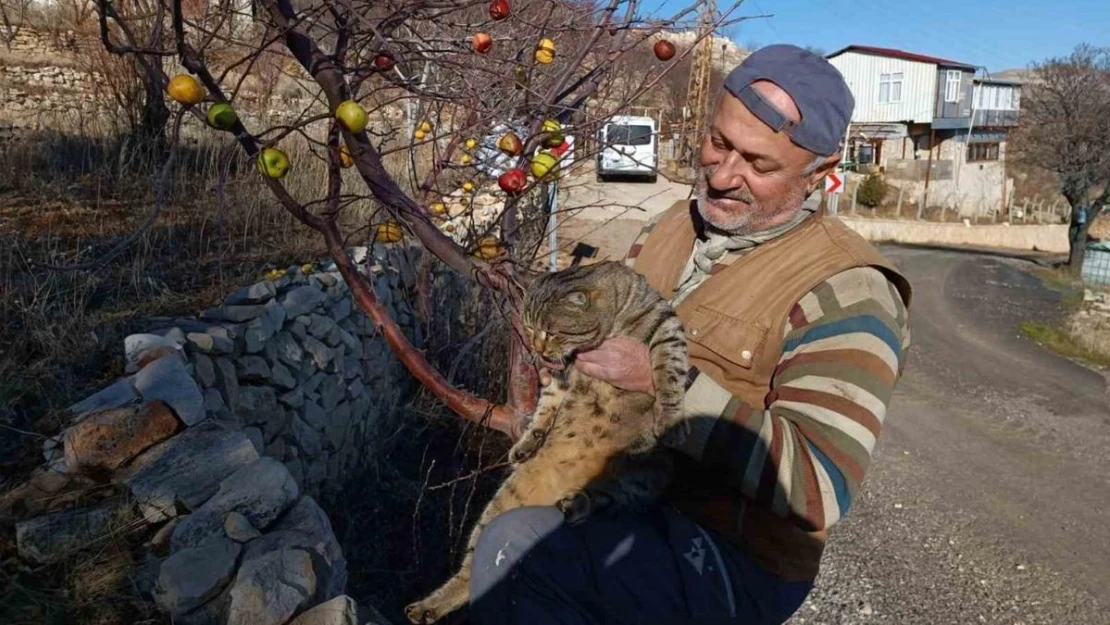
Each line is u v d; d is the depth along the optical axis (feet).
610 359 6.24
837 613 17.10
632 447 6.77
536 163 7.30
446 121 10.86
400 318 21.25
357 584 14.10
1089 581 18.78
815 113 5.91
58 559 9.07
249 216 19.66
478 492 15.33
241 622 8.64
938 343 44.80
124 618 8.74
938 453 26.94
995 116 148.46
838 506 5.24
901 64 136.05
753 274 6.39
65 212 18.65
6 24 24.07
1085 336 46.88
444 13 6.53
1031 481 24.72
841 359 5.57
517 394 7.91
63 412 11.02
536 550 6.10
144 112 22.45
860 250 6.14
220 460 10.43
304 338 16.74
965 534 20.90
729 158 6.22
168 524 9.80
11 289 13.78
